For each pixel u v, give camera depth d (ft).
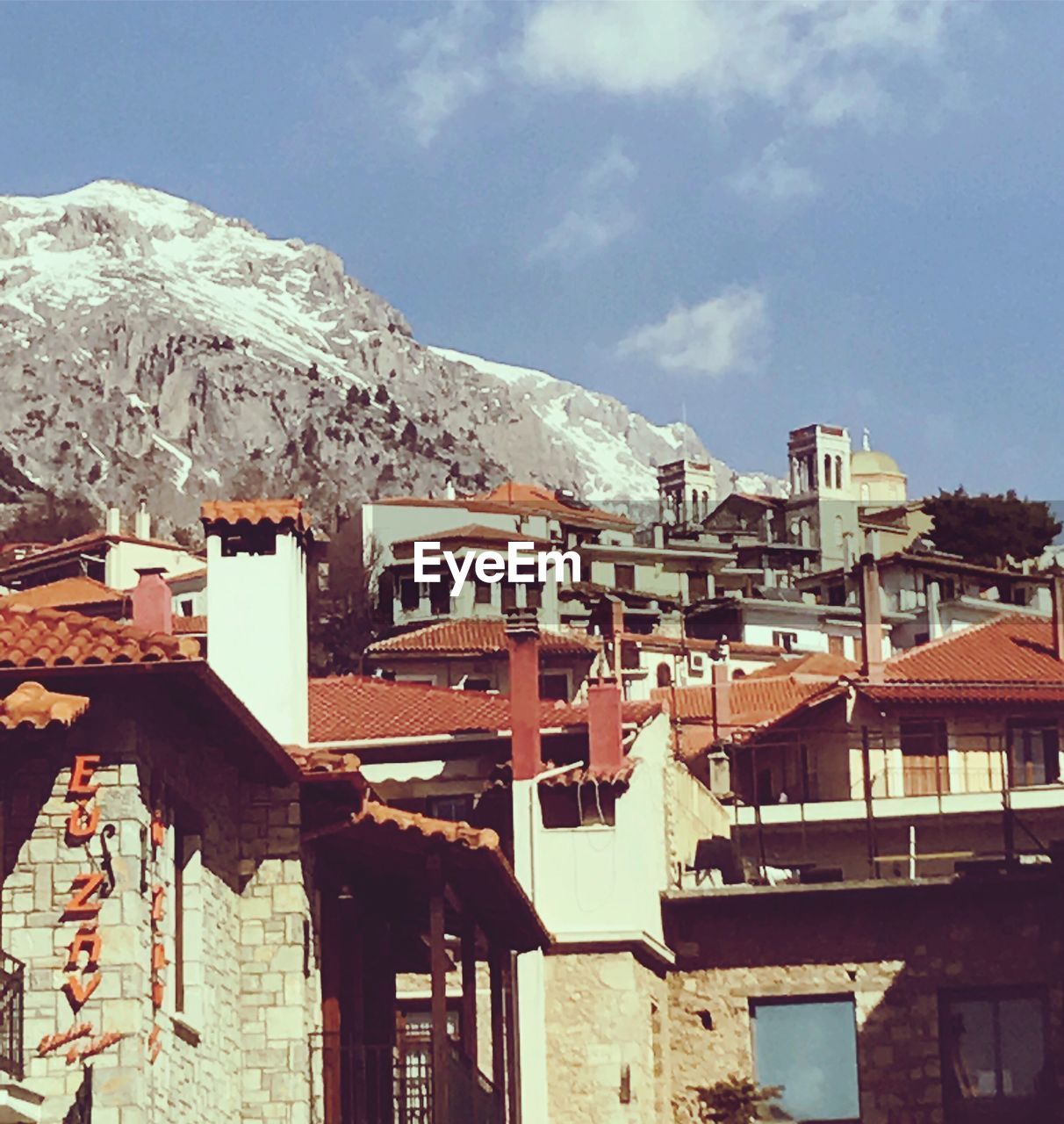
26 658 75.36
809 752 215.72
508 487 481.87
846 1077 159.33
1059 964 160.35
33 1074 74.08
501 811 152.35
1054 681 221.87
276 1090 92.43
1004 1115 158.20
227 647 104.06
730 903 161.07
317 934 97.71
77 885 75.41
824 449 522.06
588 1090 144.15
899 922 161.48
